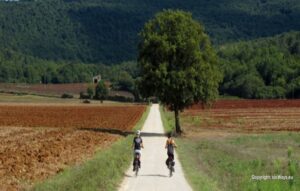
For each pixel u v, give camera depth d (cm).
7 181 3825
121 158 5419
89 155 5881
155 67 10244
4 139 7888
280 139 9338
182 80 10050
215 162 5866
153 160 5772
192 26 10388
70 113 18438
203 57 10425
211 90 10381
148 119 15712
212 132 11306
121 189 3738
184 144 8056
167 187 3888
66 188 3294
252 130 11800
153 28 10481
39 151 6081
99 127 11925
